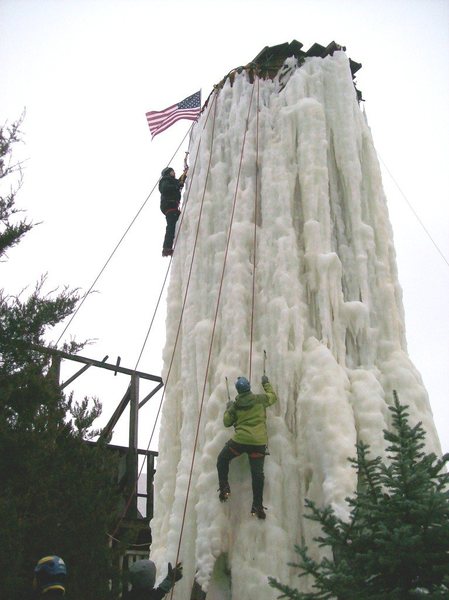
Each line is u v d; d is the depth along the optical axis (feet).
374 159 36.19
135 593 21.50
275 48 38.17
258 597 26.11
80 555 25.13
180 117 42.01
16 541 22.56
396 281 34.22
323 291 31.76
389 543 18.47
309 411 28.91
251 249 33.58
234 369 30.66
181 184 39.55
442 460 20.81
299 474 28.32
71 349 30.19
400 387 30.58
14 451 25.52
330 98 36.65
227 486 27.58
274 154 35.06
